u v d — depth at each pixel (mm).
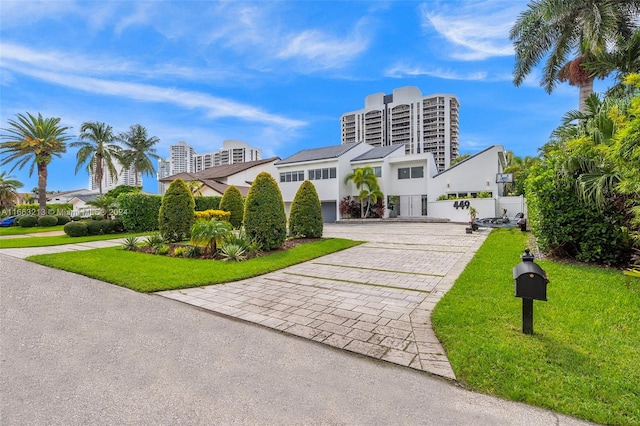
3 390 2484
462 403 2307
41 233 17891
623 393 2295
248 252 8617
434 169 27312
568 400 2258
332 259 8445
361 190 25922
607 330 3324
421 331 3645
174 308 4531
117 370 2809
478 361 2801
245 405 2309
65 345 3307
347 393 2459
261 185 9688
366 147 30922
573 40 13680
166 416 2180
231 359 3023
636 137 4301
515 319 3680
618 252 6082
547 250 7121
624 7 12359
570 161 6359
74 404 2311
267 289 5539
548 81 14773
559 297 4352
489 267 6461
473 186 23641
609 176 5734
